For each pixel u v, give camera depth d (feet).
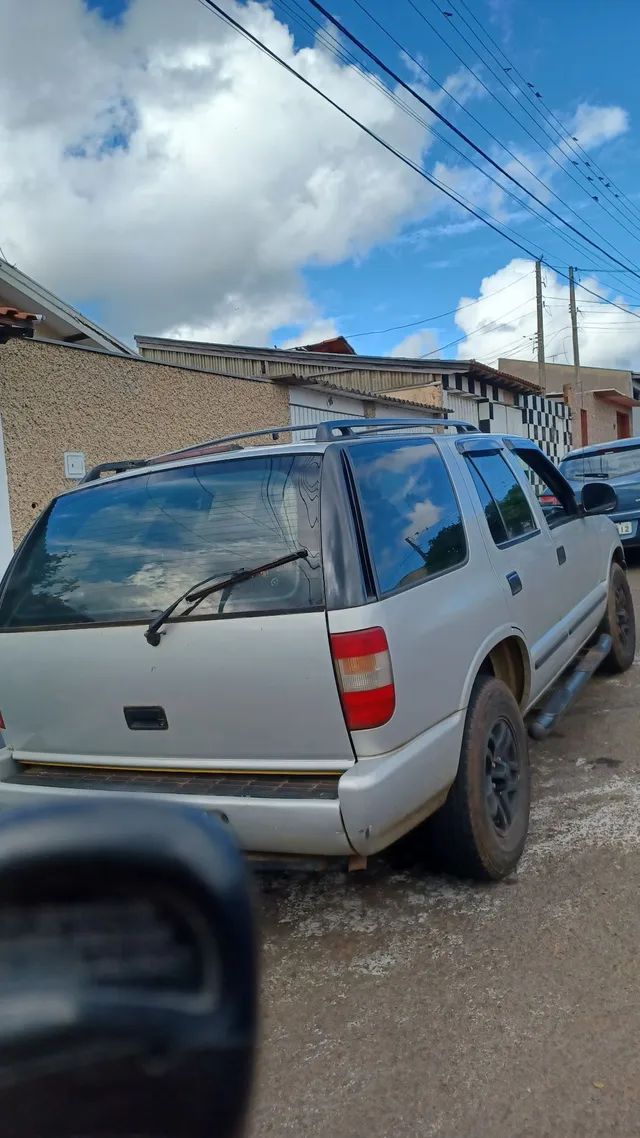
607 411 106.32
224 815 9.05
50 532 11.21
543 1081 7.57
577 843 11.93
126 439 30.66
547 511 16.37
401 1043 8.23
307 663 8.84
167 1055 3.59
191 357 59.72
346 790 8.60
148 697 9.72
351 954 9.82
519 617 12.60
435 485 11.65
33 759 10.88
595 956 9.33
